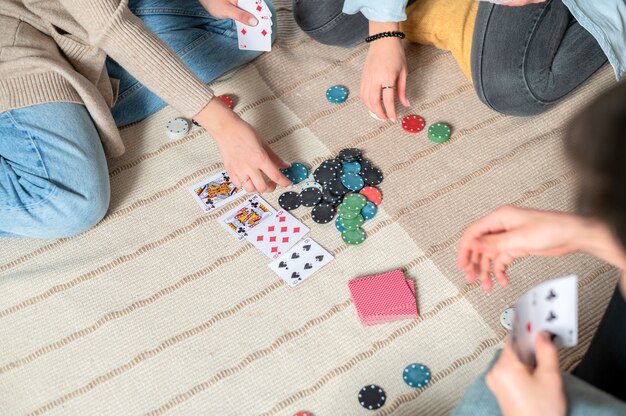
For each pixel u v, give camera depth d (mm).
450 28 2490
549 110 2422
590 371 1500
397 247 2129
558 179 2248
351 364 1906
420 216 2189
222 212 2244
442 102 2492
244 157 1999
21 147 2041
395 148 2371
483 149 2348
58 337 2010
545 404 1096
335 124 2451
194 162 2375
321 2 2467
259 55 2658
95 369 1945
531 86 2225
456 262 2074
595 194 875
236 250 2156
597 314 1944
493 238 1447
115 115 2457
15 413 1883
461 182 2264
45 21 2076
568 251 1367
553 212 1361
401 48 2221
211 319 2020
